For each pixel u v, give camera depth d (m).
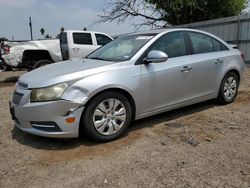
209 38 5.58
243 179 3.05
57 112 3.69
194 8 17.78
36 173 3.30
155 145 3.91
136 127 4.62
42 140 4.20
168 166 3.34
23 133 4.52
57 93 3.70
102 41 12.02
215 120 4.89
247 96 6.52
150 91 4.42
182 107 5.32
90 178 3.15
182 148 3.80
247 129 4.45
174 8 17.38
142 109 4.40
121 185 3.00
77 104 3.73
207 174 3.15
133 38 5.00
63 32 11.52
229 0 18.08
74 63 4.54
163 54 4.26
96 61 4.49
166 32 4.89
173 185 2.96
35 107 3.74
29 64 10.87
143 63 4.38
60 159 3.60
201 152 3.68
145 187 2.95
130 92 4.18
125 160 3.51
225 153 3.64
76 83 3.78
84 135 4.09
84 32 11.59
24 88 3.96
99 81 3.89
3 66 10.80
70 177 3.19
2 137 4.40
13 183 3.12
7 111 5.95
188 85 4.94
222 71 5.54
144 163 3.42
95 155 3.67
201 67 5.10
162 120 4.94
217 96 5.64
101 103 3.94
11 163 3.56
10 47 10.48
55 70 4.16
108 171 3.27
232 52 5.87
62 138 3.97
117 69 4.12
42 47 10.98
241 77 6.06
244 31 12.56
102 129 3.98
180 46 4.99
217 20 13.77
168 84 4.63
